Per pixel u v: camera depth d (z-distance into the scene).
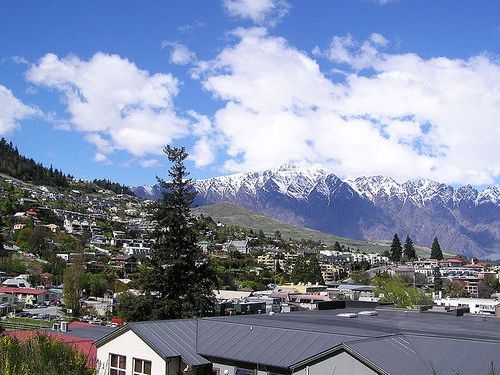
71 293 92.88
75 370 17.02
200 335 25.88
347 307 41.34
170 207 43.84
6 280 119.06
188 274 42.56
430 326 27.33
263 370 22.42
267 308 72.69
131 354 25.34
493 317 33.41
